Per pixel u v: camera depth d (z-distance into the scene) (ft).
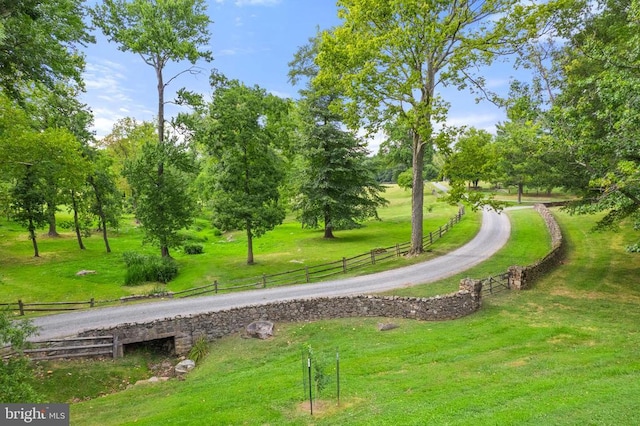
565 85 66.13
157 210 92.07
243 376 42.68
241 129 89.15
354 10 75.51
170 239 92.84
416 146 90.12
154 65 89.25
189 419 32.96
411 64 77.87
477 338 46.78
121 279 88.12
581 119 48.83
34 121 75.66
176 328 53.62
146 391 41.96
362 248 109.19
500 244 101.30
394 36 71.05
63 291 78.48
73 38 56.59
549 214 131.03
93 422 35.01
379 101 79.00
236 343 53.21
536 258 84.74
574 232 108.58
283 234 144.05
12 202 103.45
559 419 25.91
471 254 91.09
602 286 65.77
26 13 46.09
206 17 86.94
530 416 26.61
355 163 121.08
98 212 120.78
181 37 86.89
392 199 233.96
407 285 68.54
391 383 36.42
